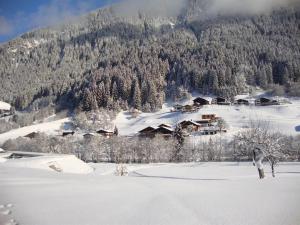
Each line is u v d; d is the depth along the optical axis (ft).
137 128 521.24
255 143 117.60
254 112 506.07
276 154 119.44
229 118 483.51
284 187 62.75
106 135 436.76
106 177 79.05
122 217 38.83
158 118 554.87
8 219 37.11
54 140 381.40
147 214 40.32
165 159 309.63
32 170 85.81
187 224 36.40
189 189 59.72
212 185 67.21
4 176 70.69
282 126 406.00
